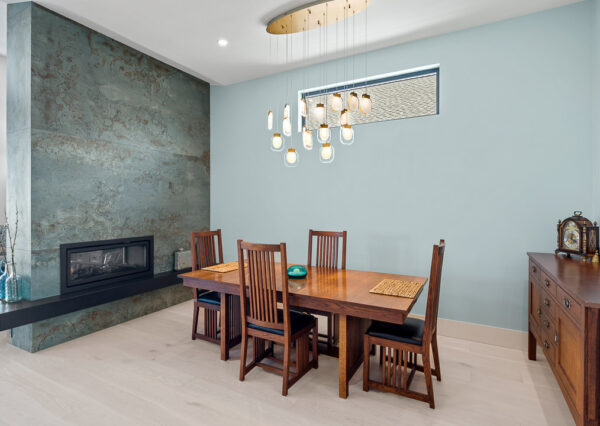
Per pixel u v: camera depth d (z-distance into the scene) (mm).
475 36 3104
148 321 3627
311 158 3967
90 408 2053
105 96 3387
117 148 3512
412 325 2285
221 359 2719
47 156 2910
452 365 2623
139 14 2893
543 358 2744
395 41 3352
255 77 4316
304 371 2424
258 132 4359
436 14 2873
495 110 3043
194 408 2061
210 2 2693
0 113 3781
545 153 2871
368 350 2240
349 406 2086
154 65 3930
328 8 2717
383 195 3551
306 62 3855
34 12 2797
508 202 3012
